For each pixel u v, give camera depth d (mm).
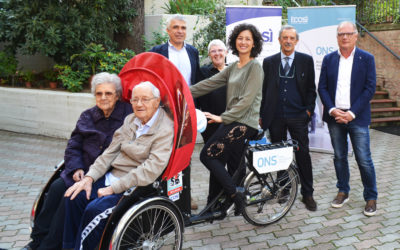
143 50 7980
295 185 3229
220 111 3369
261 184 3084
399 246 2775
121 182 2238
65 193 2307
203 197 3818
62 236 2314
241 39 2639
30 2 6512
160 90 2455
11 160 5082
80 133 2682
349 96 3334
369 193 3359
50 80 7074
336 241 2877
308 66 3455
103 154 2518
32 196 3850
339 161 3525
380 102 7723
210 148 2723
